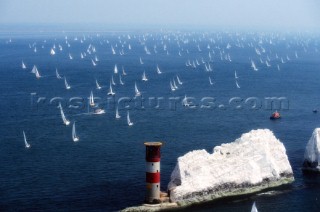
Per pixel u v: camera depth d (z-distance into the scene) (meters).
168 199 180.50
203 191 183.25
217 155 194.38
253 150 198.12
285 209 177.12
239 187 190.25
